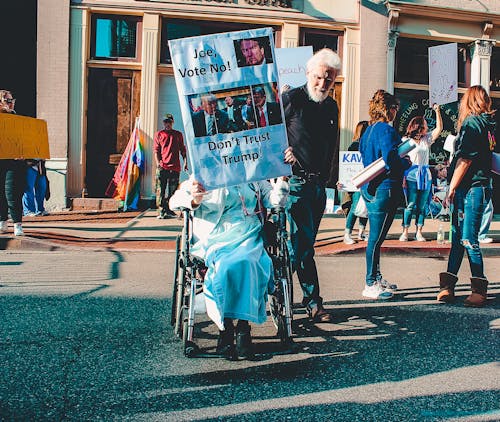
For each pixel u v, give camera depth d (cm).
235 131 368
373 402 297
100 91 1186
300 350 382
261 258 362
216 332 421
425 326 441
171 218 1049
